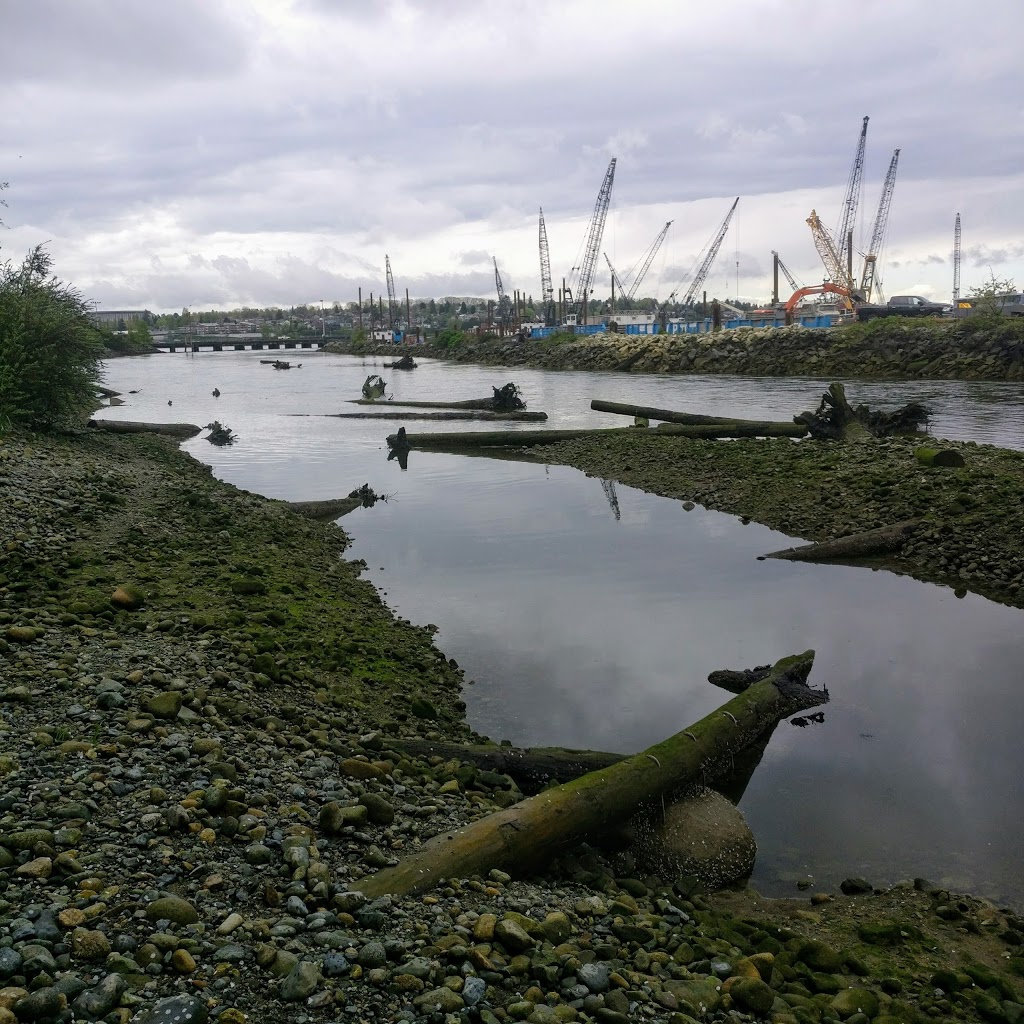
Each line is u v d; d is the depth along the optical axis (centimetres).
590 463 3397
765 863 880
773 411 5122
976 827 930
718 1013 573
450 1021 505
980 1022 613
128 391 8175
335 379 9819
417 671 1295
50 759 751
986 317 8588
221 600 1427
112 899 575
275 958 534
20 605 1235
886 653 1408
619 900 728
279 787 786
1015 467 2444
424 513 2562
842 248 15388
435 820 793
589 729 1139
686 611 1620
